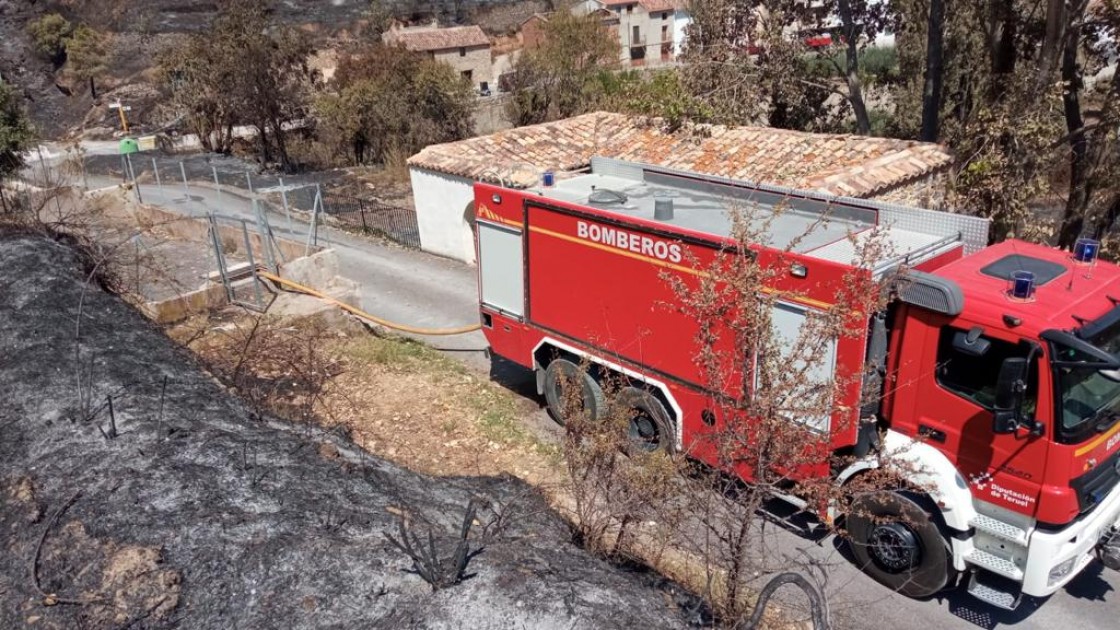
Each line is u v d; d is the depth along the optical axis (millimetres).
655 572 6410
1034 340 5621
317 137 40062
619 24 66000
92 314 9211
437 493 6977
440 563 5156
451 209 18344
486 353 12766
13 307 8891
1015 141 12320
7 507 5621
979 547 6402
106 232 17297
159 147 41188
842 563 7340
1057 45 13906
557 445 9031
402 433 9430
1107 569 7301
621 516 6203
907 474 6164
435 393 10703
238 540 5270
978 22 19391
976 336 5859
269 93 35719
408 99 36375
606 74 34938
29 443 6395
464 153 18516
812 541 7598
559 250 9039
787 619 6477
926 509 6523
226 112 37938
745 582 5273
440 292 16219
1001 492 6039
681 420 8039
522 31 68562
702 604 5770
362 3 72312
